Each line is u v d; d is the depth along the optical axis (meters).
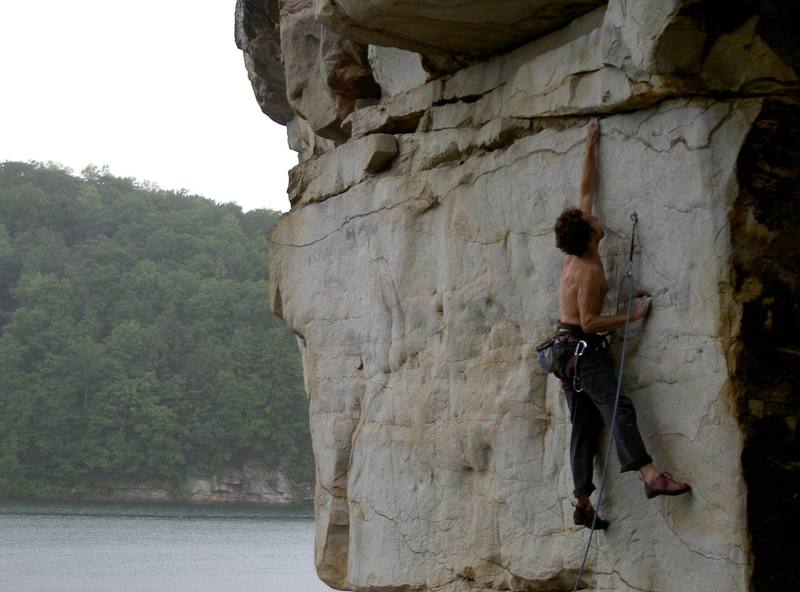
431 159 8.77
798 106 6.37
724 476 6.09
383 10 7.61
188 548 65.69
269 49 12.73
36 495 93.12
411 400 8.87
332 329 9.97
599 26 7.16
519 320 7.76
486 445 7.99
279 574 55.03
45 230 122.00
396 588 8.94
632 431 6.43
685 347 6.34
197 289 108.19
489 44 8.01
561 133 7.38
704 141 6.32
